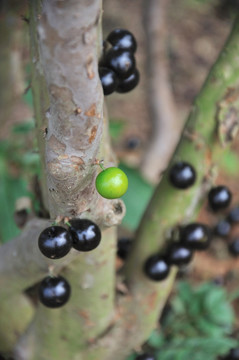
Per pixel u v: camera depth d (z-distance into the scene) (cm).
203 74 204
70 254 54
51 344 66
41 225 56
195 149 64
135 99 193
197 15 236
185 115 180
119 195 50
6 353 74
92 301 62
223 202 68
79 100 44
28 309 71
